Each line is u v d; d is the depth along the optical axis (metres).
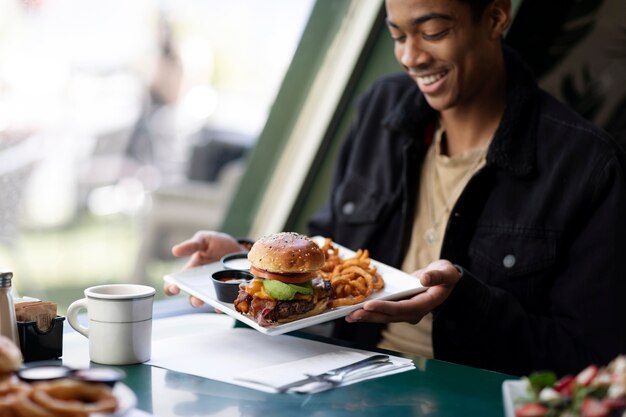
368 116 2.09
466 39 1.73
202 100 3.26
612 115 2.19
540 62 2.25
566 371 1.68
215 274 1.52
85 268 3.15
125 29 3.01
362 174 2.06
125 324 1.33
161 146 3.44
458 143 1.91
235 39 3.08
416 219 1.95
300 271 1.38
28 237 2.87
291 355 1.42
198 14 3.13
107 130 3.16
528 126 1.81
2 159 2.27
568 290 1.74
